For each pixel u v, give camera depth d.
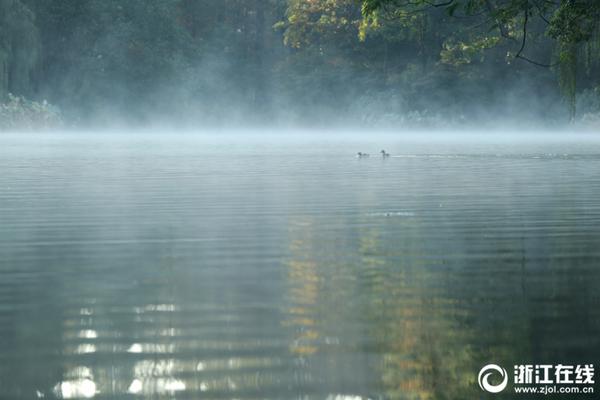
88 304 11.99
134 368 9.03
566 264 15.22
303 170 45.12
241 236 19.39
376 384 8.56
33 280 13.84
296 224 21.59
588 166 48.19
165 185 34.78
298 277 14.06
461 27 146.50
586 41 61.41
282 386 8.51
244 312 11.44
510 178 38.56
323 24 165.50
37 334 10.35
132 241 18.61
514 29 119.56
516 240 18.41
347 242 18.22
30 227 21.09
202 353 9.55
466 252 16.70
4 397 8.21
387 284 13.39
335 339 10.07
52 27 156.88
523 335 10.19
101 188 33.28
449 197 28.97
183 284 13.43
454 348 9.66
